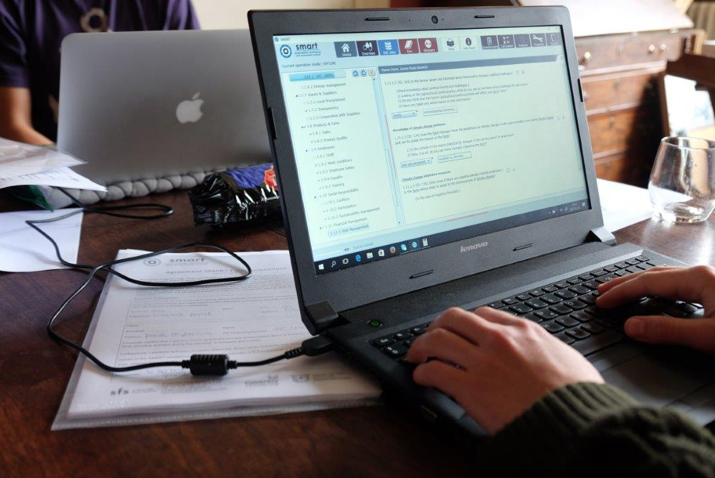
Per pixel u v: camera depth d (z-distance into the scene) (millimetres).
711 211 988
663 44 2260
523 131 781
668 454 359
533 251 769
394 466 435
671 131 2197
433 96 706
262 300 678
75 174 931
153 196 1096
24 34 1712
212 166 1130
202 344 581
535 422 398
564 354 470
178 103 1026
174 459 438
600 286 659
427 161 695
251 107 1093
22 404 492
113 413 477
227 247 852
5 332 606
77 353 569
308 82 618
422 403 472
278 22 604
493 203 743
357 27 657
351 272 622
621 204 1040
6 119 1659
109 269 744
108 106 978
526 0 1935
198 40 993
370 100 658
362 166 646
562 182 814
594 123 2141
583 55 2006
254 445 454
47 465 428
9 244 831
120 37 940
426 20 708
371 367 518
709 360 541
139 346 573
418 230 678
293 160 598
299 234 593
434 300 637
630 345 560
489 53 759
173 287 703
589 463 367
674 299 625
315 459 441
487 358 462
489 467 404
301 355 562
